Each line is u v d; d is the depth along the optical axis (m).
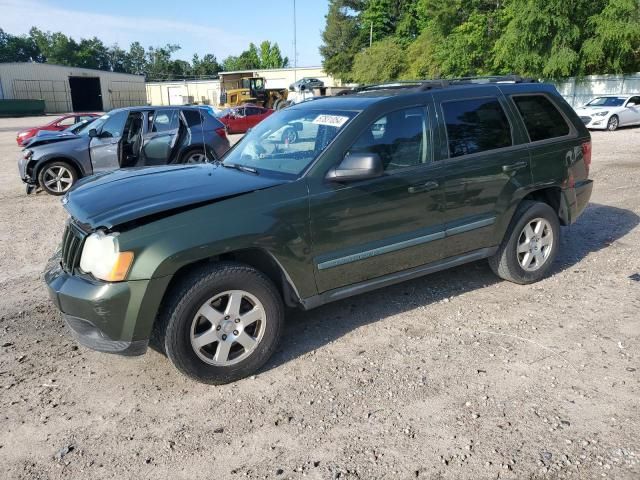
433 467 2.74
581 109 21.94
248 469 2.78
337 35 60.62
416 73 39.84
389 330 4.23
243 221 3.42
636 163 11.94
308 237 3.67
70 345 4.16
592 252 5.91
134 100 73.56
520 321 4.32
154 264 3.16
